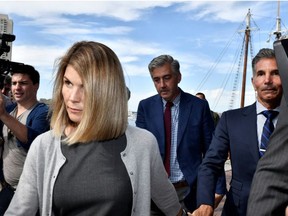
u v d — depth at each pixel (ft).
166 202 5.43
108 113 4.46
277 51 3.87
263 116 7.41
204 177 7.89
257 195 3.82
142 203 4.65
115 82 4.53
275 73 6.97
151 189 5.19
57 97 4.70
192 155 10.70
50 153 4.56
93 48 4.54
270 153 3.84
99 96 4.41
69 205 4.37
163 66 10.43
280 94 7.04
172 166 10.70
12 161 9.90
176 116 10.93
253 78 7.46
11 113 10.78
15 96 10.36
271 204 3.70
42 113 10.10
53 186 4.40
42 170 4.55
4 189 10.00
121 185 4.40
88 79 4.38
